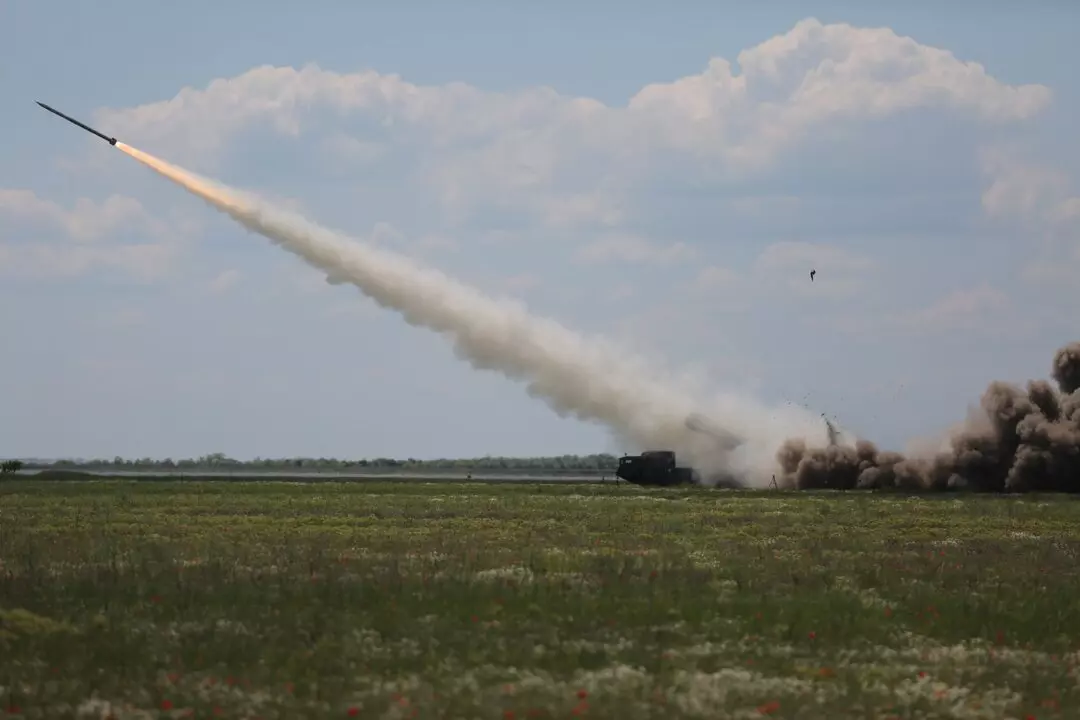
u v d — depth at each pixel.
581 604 102.94
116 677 79.00
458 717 70.56
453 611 99.31
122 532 160.75
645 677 80.88
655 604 103.81
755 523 180.38
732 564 132.88
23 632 89.06
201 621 95.81
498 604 102.19
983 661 88.81
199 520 177.50
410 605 101.38
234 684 77.06
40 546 141.25
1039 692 79.69
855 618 100.56
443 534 159.62
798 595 111.81
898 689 80.44
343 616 97.31
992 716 74.88
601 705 73.12
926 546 153.88
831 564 135.00
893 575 125.25
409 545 145.88
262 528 166.88
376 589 107.38
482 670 81.38
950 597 112.38
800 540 159.50
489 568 126.75
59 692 75.31
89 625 92.81
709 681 80.44
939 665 87.19
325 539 152.00
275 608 100.69
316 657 83.75
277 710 72.00
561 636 92.06
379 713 71.31
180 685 77.12
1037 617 102.50
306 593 106.00
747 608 103.81
